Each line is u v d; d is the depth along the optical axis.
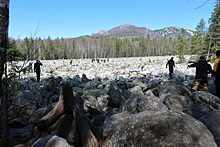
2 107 3.49
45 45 96.69
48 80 8.31
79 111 3.46
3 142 2.97
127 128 2.63
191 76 13.26
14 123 4.01
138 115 2.85
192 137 2.26
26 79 11.39
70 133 3.40
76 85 9.68
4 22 2.18
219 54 5.86
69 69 27.92
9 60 3.32
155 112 2.81
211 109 4.13
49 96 7.02
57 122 3.59
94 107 5.47
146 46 131.25
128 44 125.19
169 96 4.99
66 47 112.38
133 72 19.41
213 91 6.98
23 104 4.57
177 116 2.56
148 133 2.39
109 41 131.00
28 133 3.74
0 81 2.22
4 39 2.20
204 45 41.00
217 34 38.41
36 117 4.18
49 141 2.79
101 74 18.38
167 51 131.50
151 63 44.31
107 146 2.79
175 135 2.29
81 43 125.00
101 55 122.69
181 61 43.75
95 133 3.69
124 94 7.84
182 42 49.06
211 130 2.90
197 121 2.69
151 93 7.63
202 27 43.31
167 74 16.66
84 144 3.15
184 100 4.82
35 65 11.45
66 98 3.46
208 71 7.16
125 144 2.48
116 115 3.86
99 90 6.67
